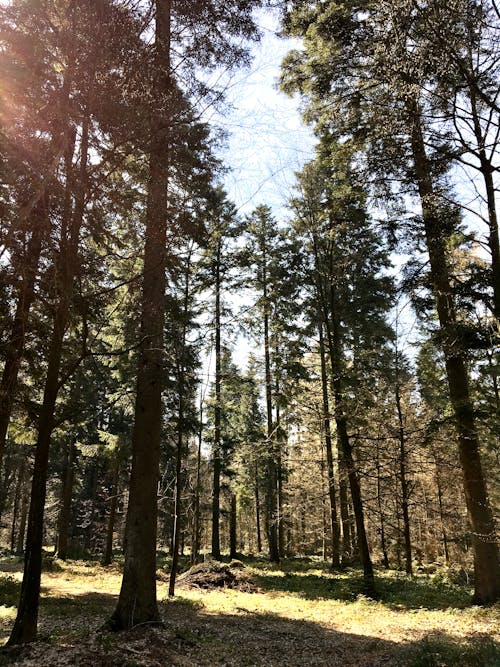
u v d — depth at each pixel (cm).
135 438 954
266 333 2453
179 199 889
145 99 691
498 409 1091
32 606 709
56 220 706
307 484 2598
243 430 2764
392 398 2120
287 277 1973
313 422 1905
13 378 895
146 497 923
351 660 808
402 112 869
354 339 2020
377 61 830
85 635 773
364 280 1833
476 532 1217
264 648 877
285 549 3231
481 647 705
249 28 734
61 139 658
